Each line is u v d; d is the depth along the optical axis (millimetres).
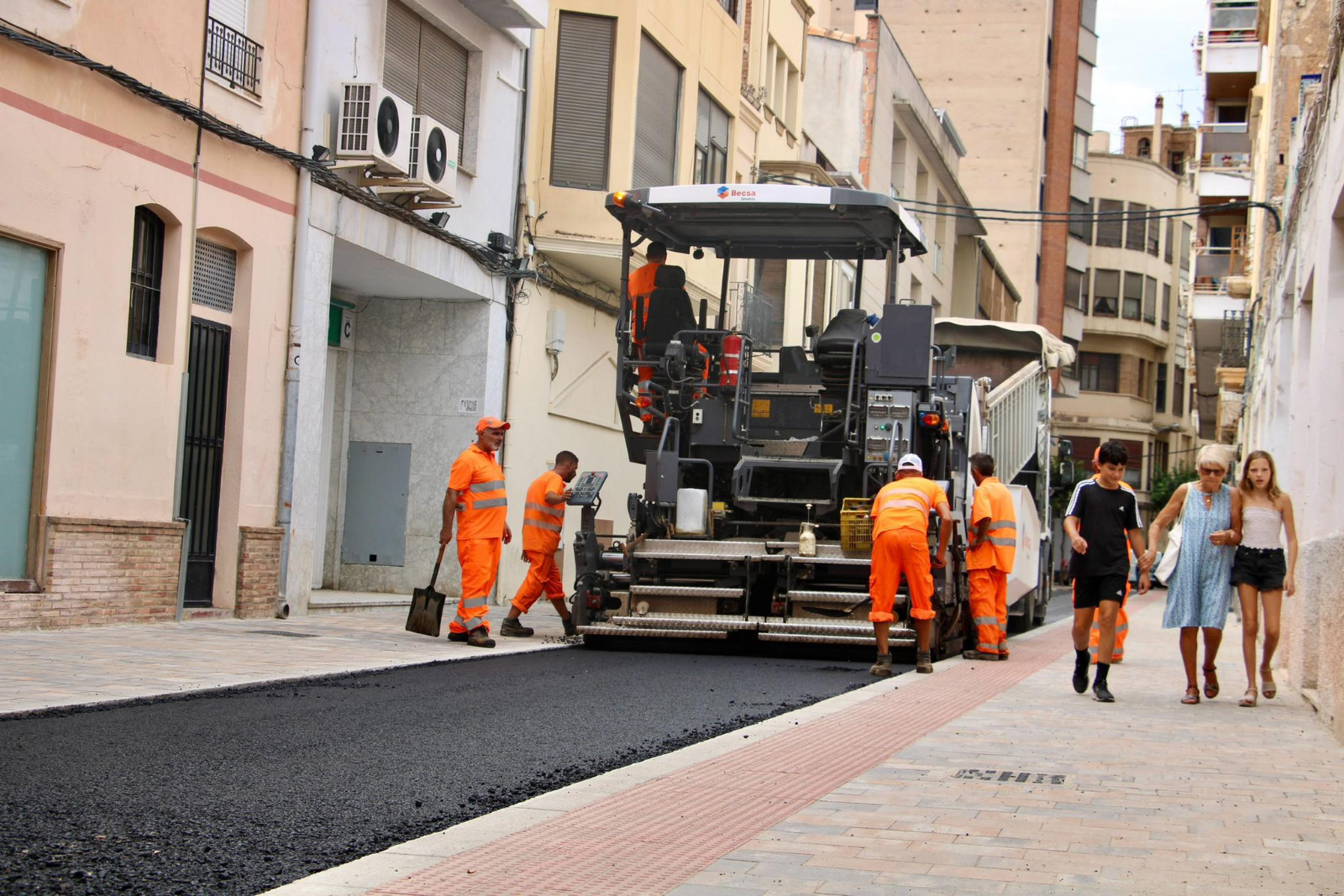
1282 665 14352
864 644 13719
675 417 14250
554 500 14680
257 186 14680
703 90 24547
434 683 10203
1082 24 73062
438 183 17156
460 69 19016
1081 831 5832
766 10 30812
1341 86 12102
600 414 24078
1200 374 51562
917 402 13703
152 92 12773
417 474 19578
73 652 10523
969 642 15516
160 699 8516
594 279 23031
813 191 13867
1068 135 68875
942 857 5316
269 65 14875
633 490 26109
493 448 13555
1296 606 12453
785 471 14023
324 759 6914
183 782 6191
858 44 40688
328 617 15945
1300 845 5668
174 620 13492
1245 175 47312
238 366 14688
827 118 40625
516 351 20453
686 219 14539
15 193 11414
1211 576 11180
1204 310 43906
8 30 11172
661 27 22078
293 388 15336
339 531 19734
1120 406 76000
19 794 5730
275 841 5254
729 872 5012
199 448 14297
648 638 14906
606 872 4945
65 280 12000
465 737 7801
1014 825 5914
